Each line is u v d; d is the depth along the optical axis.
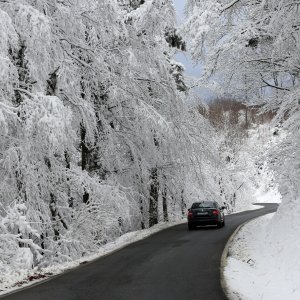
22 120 14.85
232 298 8.64
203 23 13.54
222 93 18.19
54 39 17.75
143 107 22.53
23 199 16.17
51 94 16.83
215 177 51.97
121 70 21.78
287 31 13.28
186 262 13.49
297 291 9.02
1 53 13.04
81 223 18.88
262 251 14.65
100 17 19.58
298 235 12.66
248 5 14.63
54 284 10.55
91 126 19.34
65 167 18.56
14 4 15.10
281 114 16.00
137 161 24.38
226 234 22.02
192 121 29.20
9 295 9.39
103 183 20.64
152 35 22.20
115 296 9.07
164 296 8.96
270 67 16.80
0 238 13.72
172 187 30.48
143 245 18.64
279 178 16.97
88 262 14.51
